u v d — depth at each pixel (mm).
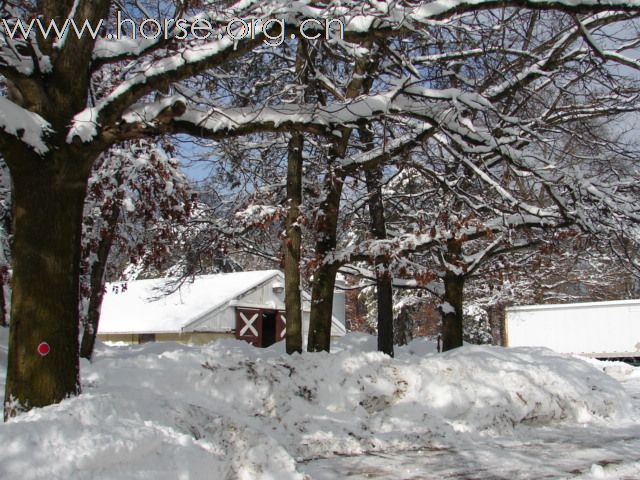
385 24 7836
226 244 13953
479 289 30562
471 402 10336
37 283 6402
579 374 12156
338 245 16047
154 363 9656
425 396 10383
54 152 6590
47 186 6559
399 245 11781
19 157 6453
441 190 14344
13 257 6570
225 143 11156
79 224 6883
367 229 16188
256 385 9672
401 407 10250
